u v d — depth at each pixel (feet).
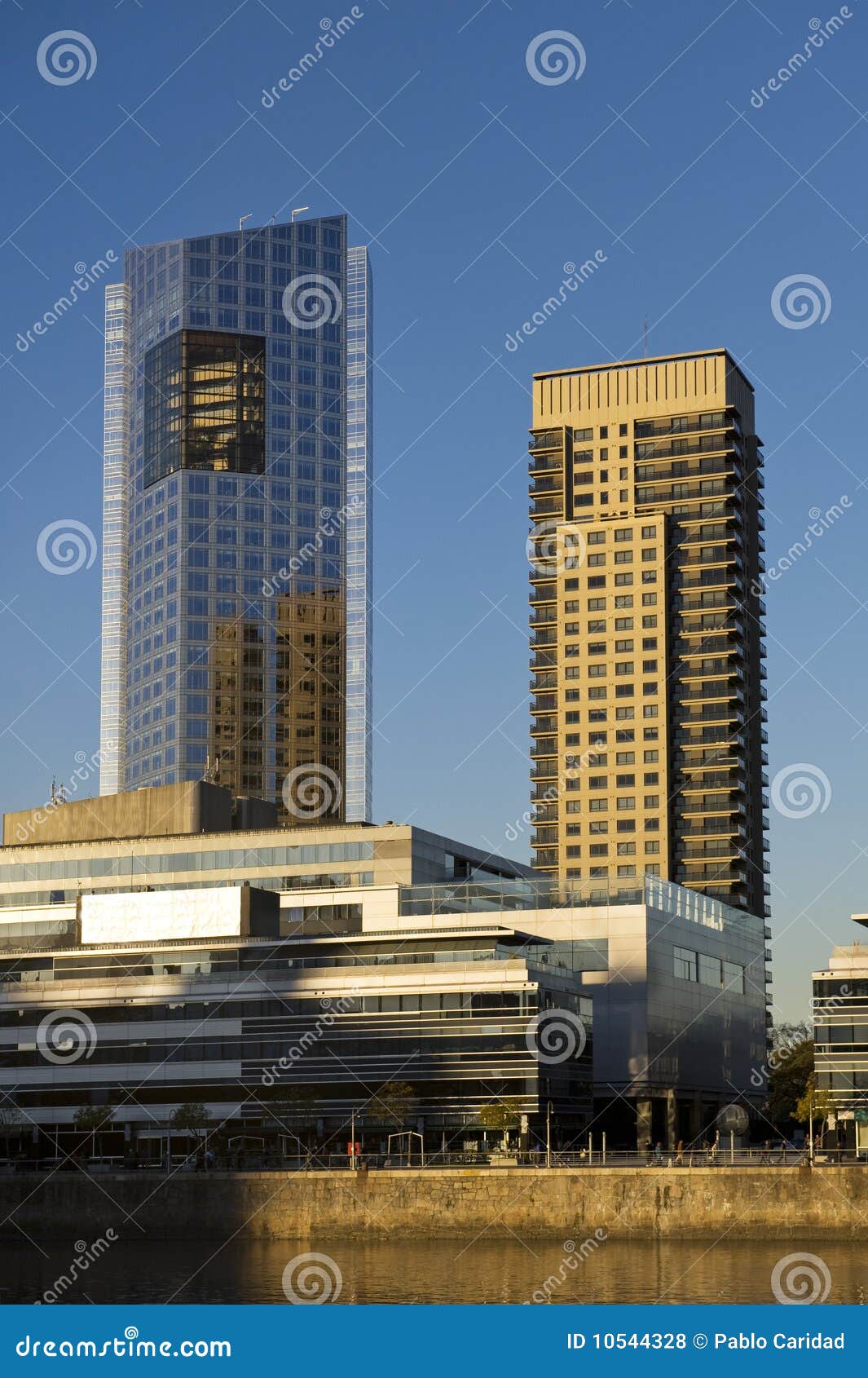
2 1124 645.92
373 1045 625.00
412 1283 414.82
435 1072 618.03
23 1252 506.07
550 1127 620.49
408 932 652.48
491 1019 617.21
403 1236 497.87
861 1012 609.01
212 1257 476.95
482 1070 614.34
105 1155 638.94
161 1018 645.92
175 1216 518.37
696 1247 474.08
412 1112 613.52
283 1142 604.90
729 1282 406.82
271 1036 634.84
